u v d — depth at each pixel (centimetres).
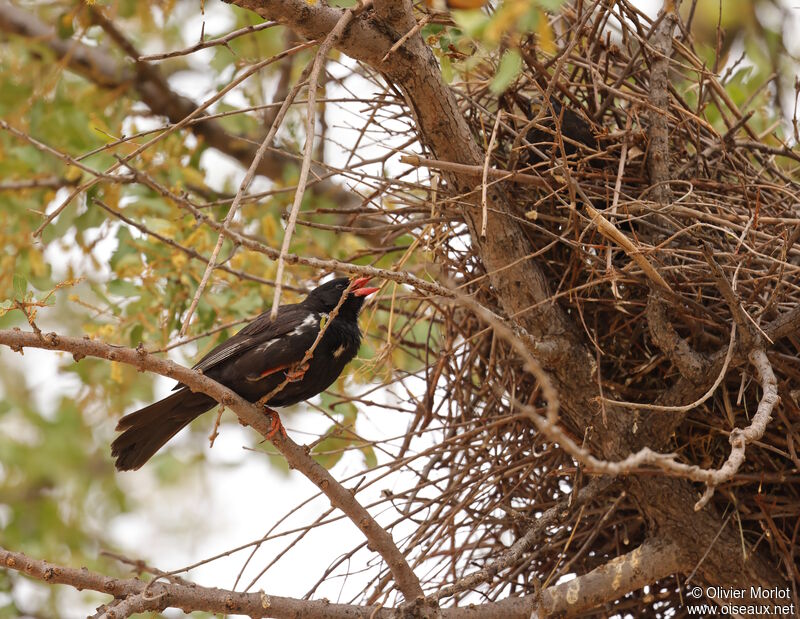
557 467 1071
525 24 683
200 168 1522
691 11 1146
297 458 916
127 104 1569
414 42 898
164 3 1538
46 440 1798
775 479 948
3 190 1455
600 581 959
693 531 959
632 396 995
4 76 1534
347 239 1426
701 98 1086
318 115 1370
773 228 999
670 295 908
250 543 920
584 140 1036
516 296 982
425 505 1038
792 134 1266
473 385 1129
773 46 1317
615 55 1084
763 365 846
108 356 814
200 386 880
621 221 961
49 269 1424
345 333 1109
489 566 938
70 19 1402
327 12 881
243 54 1459
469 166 921
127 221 999
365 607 906
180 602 852
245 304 1350
